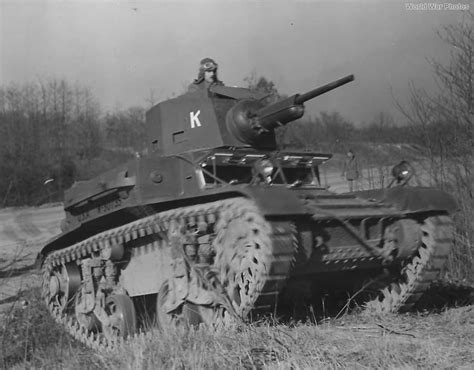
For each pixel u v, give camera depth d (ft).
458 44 46.73
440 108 48.11
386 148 53.93
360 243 32.48
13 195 48.29
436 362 22.65
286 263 27.78
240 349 24.35
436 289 40.86
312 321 32.53
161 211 33.35
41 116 71.00
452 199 34.09
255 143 35.91
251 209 28.17
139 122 107.24
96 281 38.24
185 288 32.07
